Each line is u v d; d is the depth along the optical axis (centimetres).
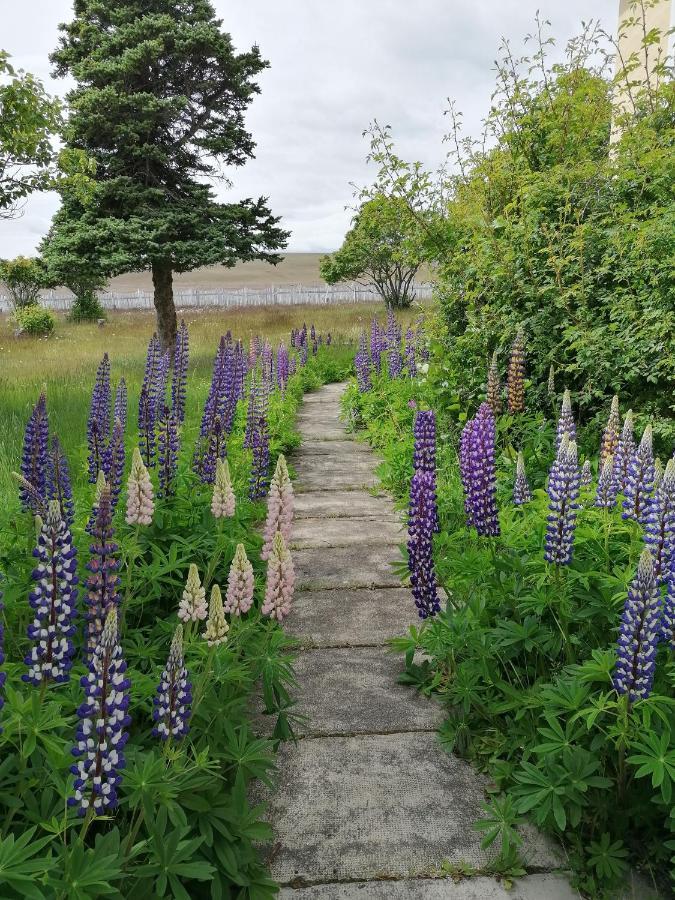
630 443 436
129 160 2172
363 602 568
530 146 927
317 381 1844
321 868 310
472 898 296
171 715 261
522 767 345
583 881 304
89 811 222
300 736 402
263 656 378
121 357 2084
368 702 435
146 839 258
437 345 925
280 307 4878
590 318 725
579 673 334
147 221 2050
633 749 324
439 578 455
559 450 371
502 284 814
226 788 337
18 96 1363
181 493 597
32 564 423
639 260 665
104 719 220
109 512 293
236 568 353
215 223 2184
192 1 2230
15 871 205
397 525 750
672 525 336
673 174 706
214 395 779
